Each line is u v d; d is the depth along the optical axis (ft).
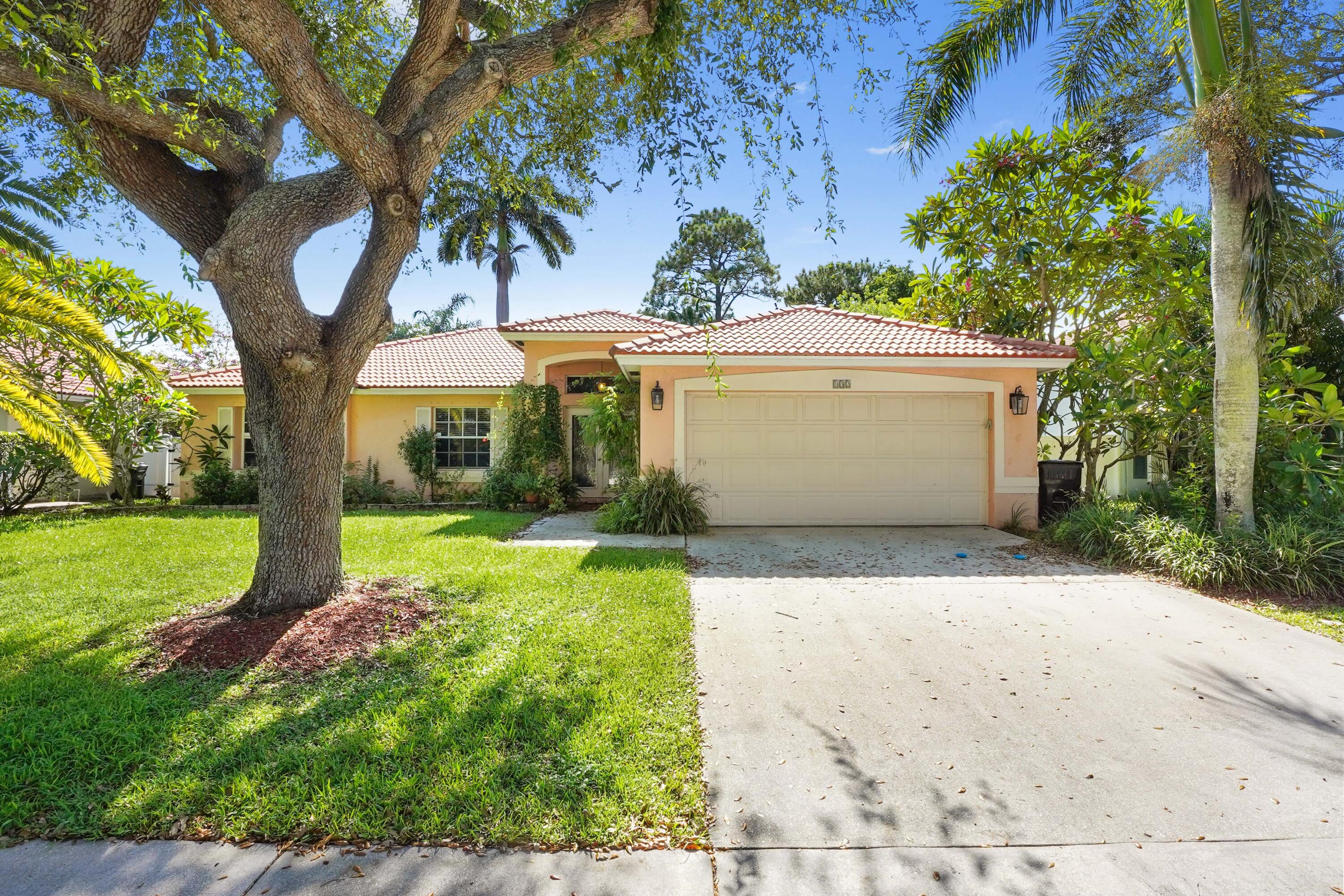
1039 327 44.86
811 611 21.62
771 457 39.73
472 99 19.43
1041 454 48.73
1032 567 28.40
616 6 20.42
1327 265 27.37
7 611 20.47
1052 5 31.86
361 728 12.82
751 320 45.32
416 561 27.73
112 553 30.50
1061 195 41.11
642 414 38.86
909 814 10.67
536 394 53.88
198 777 11.17
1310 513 27.50
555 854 9.57
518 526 40.57
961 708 14.52
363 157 17.70
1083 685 15.75
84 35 14.16
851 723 13.82
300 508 19.74
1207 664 17.11
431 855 9.49
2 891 8.67
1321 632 19.70
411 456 56.39
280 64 15.78
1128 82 31.99
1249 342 26.91
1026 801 11.03
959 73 33.83
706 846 9.84
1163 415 34.37
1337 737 13.23
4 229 34.78
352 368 19.94
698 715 14.11
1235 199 26.91
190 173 19.38
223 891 8.75
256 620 18.67
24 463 47.62
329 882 8.93
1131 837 10.11
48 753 11.85
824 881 9.12
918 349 38.45
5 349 25.09
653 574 25.36
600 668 15.93
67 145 19.34
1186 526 28.04
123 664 16.12
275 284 18.17
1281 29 28.32
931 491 39.93
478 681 15.06
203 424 57.47
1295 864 9.50
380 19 27.78
